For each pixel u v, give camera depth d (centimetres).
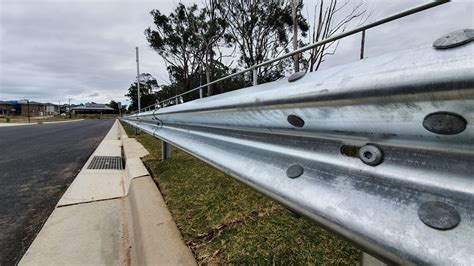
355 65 62
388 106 50
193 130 191
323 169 71
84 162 457
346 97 57
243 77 682
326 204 62
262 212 169
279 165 85
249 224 154
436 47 44
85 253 155
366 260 77
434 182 48
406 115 49
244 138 117
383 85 49
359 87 54
